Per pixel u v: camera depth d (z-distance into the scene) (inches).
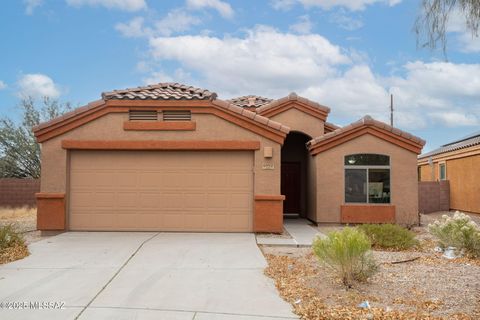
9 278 322.7
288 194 806.5
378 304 269.7
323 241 322.0
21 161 1171.3
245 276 333.4
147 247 439.5
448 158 991.6
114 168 550.0
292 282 315.0
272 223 534.6
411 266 370.0
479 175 847.1
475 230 423.2
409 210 652.7
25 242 474.9
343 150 660.1
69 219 546.0
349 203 655.8
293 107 725.3
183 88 626.2
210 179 548.4
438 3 285.0
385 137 658.2
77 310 255.9
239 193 547.5
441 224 453.7
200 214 546.3
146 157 550.6
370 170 658.2
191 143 540.7
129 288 300.0
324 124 743.7
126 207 547.2
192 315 250.8
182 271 346.3
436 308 262.8
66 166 542.0
